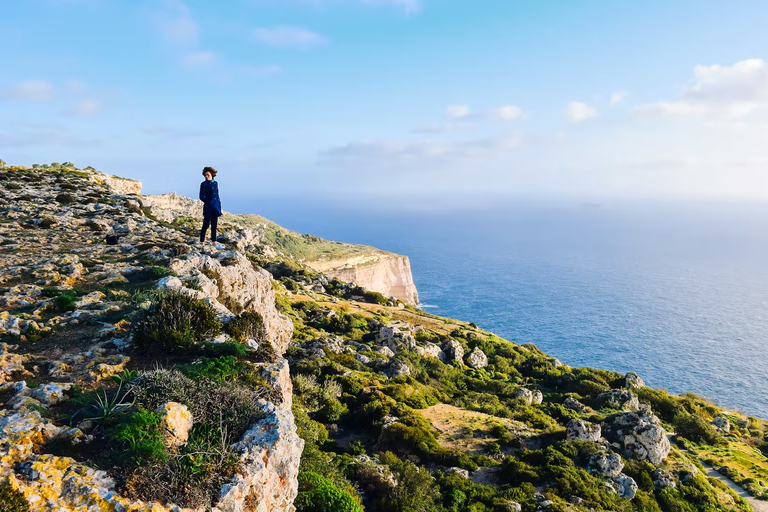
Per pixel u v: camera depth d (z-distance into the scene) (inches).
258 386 400.2
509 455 1427.2
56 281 610.9
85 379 376.5
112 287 613.3
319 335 2615.7
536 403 2267.5
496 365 3048.7
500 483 1263.5
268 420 352.8
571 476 1263.5
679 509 1305.4
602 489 1253.1
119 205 1414.9
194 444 308.2
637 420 1633.9
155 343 439.2
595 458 1392.7
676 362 7588.6
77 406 331.9
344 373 1908.2
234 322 537.0
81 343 442.6
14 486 239.1
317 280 4426.7
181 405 329.4
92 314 508.1
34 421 290.7
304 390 1664.6
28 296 542.9
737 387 6461.6
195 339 462.9
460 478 1206.3
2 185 1437.0
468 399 2063.2
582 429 1552.7
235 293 794.8
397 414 1557.6
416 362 2529.5
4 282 596.7
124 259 750.5
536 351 3686.0
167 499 272.2
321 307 3380.9
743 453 1971.0
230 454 313.3
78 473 261.9
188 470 289.6
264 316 888.3
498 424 1653.5
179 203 6368.1
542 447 1529.3
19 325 459.8
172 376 355.6
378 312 3855.8
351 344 2605.8
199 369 387.9
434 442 1414.9
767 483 1651.1
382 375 2110.0
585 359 7583.7
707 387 6417.3
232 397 360.2
